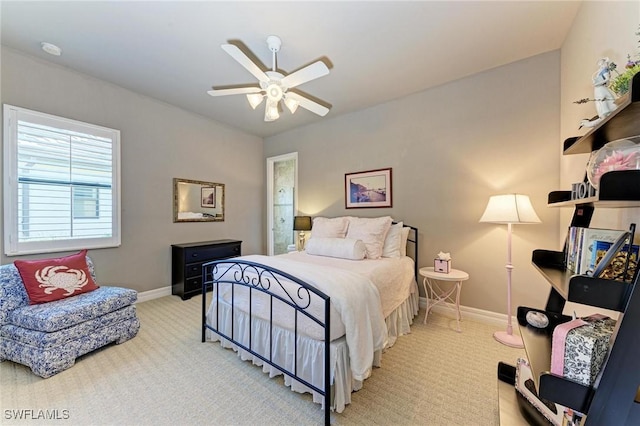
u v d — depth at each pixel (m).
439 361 2.04
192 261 3.58
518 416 1.33
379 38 2.23
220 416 1.49
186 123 3.85
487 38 2.23
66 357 1.89
